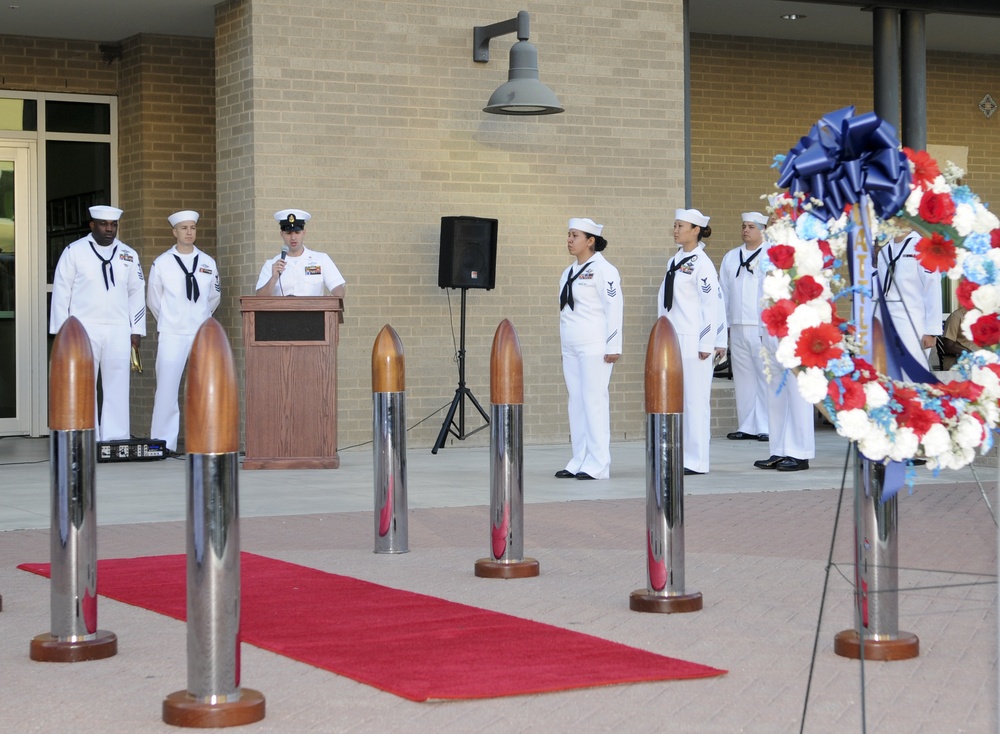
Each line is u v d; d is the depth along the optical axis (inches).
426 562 245.4
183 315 455.8
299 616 196.4
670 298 395.5
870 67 645.9
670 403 201.8
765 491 350.6
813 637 185.3
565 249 496.4
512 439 232.7
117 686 159.0
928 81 660.1
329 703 150.5
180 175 518.3
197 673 143.2
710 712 147.5
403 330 473.1
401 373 256.4
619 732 139.7
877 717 146.5
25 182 519.5
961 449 152.9
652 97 508.4
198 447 142.4
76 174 525.3
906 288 390.9
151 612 201.9
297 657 170.9
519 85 435.8
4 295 520.1
